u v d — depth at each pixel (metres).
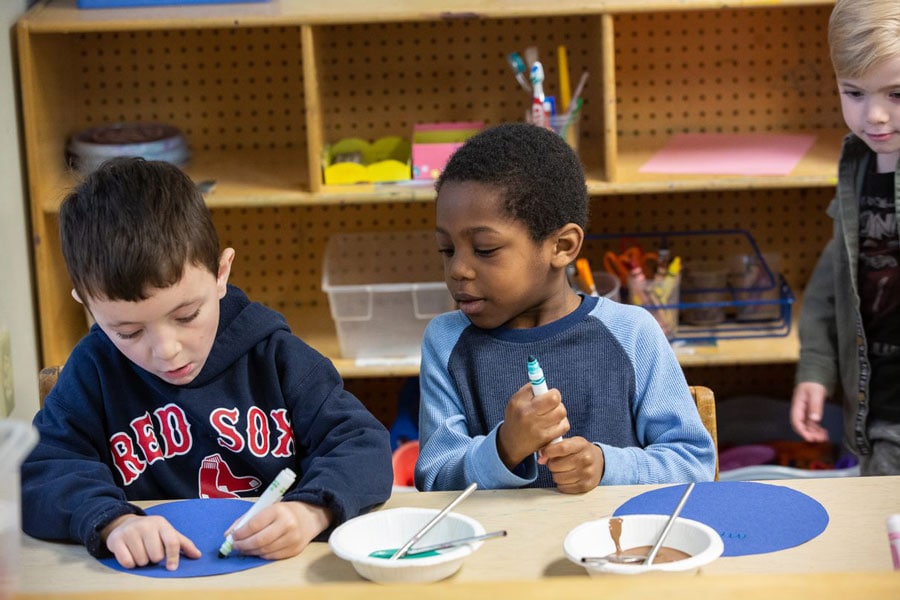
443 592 0.63
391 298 2.47
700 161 2.51
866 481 1.23
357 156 2.54
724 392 2.92
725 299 2.63
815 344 2.07
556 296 1.48
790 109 2.76
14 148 2.35
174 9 2.39
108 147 2.47
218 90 2.73
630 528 1.07
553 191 1.41
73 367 1.36
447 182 1.43
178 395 1.34
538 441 1.24
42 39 2.42
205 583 1.05
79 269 1.17
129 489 1.37
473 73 2.71
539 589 0.63
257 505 1.12
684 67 2.73
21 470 1.25
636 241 2.79
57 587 1.05
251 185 2.46
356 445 1.26
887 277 1.92
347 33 2.69
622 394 1.45
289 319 2.77
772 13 2.69
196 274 1.20
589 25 2.67
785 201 2.79
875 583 0.63
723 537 1.10
